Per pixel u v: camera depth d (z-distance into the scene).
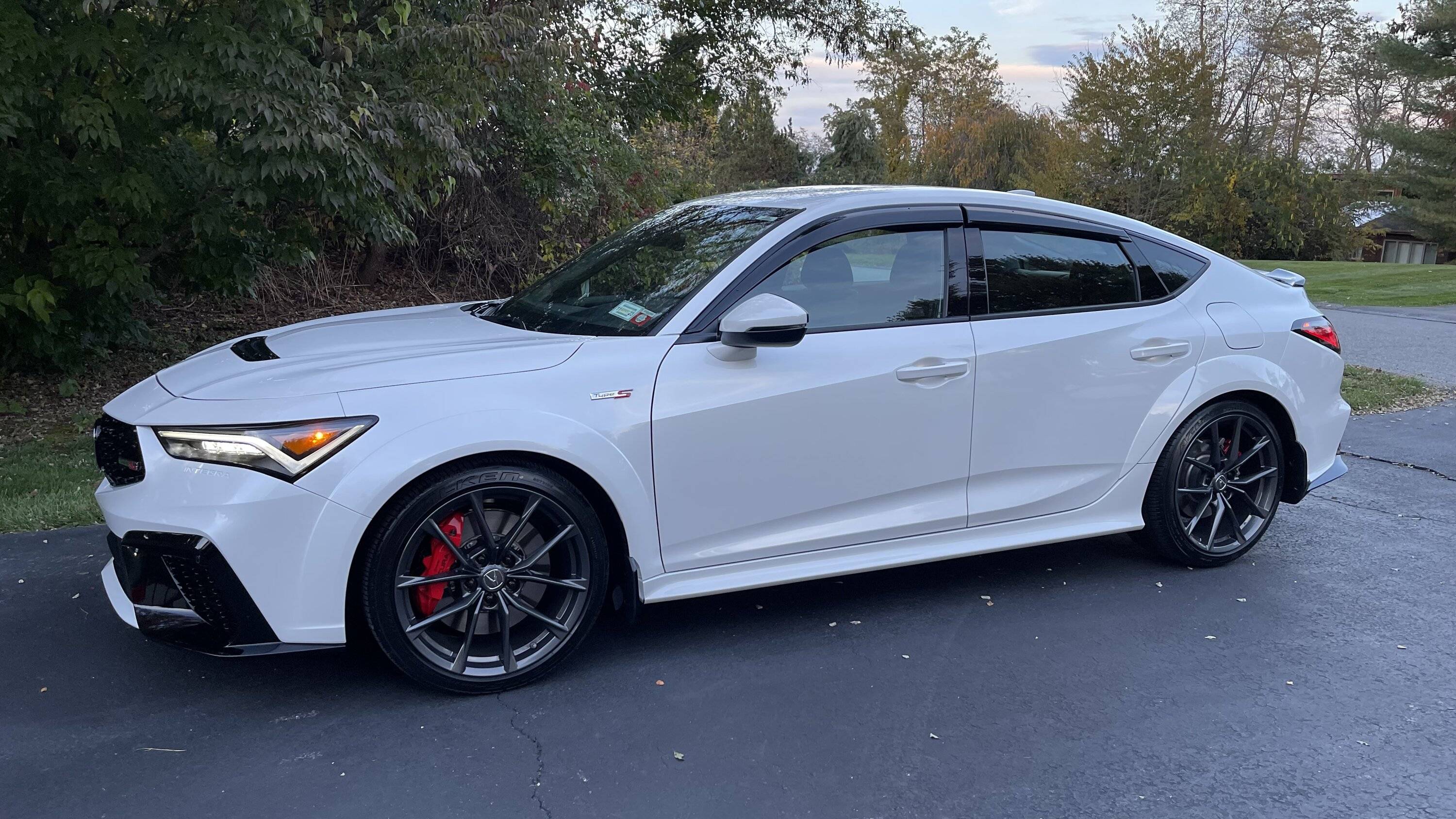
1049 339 3.87
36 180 6.80
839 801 2.63
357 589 3.01
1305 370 4.43
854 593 4.11
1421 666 3.48
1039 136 47.72
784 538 3.53
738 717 3.07
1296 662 3.50
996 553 4.63
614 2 14.02
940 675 3.37
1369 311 15.81
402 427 2.93
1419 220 43.28
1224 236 38.28
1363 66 49.62
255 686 3.23
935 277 3.76
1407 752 2.92
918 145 58.38
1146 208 38.75
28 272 7.53
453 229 11.98
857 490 3.60
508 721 3.03
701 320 3.37
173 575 2.84
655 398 3.24
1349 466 6.23
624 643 3.60
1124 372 4.04
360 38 6.51
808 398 3.44
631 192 13.32
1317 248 39.03
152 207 7.02
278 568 2.83
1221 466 4.33
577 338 3.35
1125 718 3.10
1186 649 3.60
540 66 9.54
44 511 4.83
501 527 3.18
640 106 14.87
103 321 7.99
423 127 7.09
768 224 3.65
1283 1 49.69
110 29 5.98
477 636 3.28
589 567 3.24
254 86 5.89
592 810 2.58
